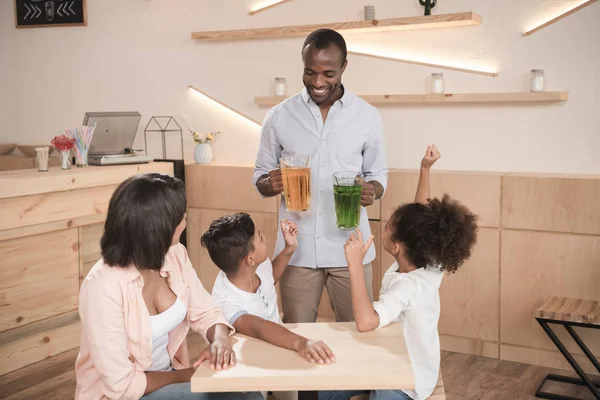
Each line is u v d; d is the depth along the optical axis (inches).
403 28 157.9
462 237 83.7
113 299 73.0
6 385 135.8
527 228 142.0
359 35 165.8
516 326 145.5
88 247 161.8
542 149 148.0
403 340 74.4
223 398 75.5
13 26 214.5
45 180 143.5
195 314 82.8
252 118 182.1
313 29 165.6
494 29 150.3
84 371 76.3
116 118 169.8
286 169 89.0
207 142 188.1
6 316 142.5
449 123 156.6
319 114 105.4
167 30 191.6
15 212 139.7
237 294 89.4
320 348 69.1
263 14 177.0
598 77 141.1
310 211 106.3
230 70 183.8
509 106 150.0
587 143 143.5
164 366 81.7
